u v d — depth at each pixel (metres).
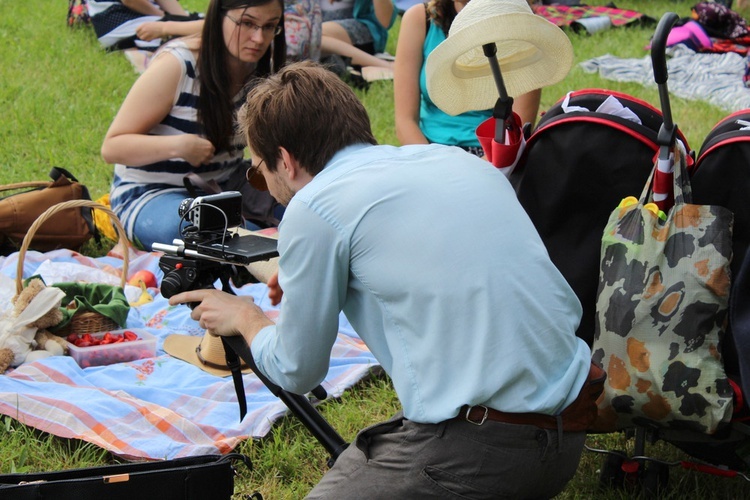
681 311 2.49
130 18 8.26
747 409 2.56
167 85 4.39
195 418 3.29
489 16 2.64
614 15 10.02
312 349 2.16
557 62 2.84
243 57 4.21
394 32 9.93
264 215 4.69
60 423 3.13
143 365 3.65
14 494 2.30
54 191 4.68
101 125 6.80
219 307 2.39
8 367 3.52
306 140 2.17
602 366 2.60
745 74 7.62
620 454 2.94
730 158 2.56
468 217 2.07
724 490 2.98
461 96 2.97
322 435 2.38
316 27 6.68
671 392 2.49
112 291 3.83
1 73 7.70
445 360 2.03
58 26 9.34
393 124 6.96
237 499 2.95
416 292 2.03
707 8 8.69
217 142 4.51
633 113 2.73
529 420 2.08
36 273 4.04
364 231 2.05
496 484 2.10
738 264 2.57
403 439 2.14
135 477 2.38
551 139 2.78
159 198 4.63
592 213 2.77
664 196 2.61
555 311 2.12
